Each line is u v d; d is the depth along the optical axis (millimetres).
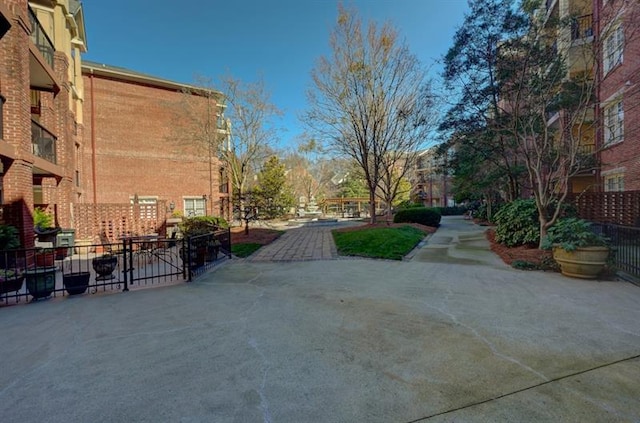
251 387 2523
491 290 5191
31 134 8984
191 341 3441
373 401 2307
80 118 16141
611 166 11961
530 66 9258
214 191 23078
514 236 9055
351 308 4441
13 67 7980
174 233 12758
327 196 46031
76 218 12695
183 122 21125
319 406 2260
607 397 2299
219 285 5996
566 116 10164
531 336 3373
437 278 6102
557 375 2607
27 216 8219
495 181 16078
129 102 20406
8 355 3170
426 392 2406
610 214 10133
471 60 10516
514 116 8875
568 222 6203
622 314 3979
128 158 20328
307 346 3254
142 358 3064
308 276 6559
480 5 9727
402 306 4477
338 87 14070
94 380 2670
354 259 8469
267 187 22125
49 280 5316
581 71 10117
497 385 2480
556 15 9391
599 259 5621
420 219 17375
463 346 3172
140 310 4590
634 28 7285
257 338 3484
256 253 9883
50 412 2252
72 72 14906
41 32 10789
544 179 8805
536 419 2080
